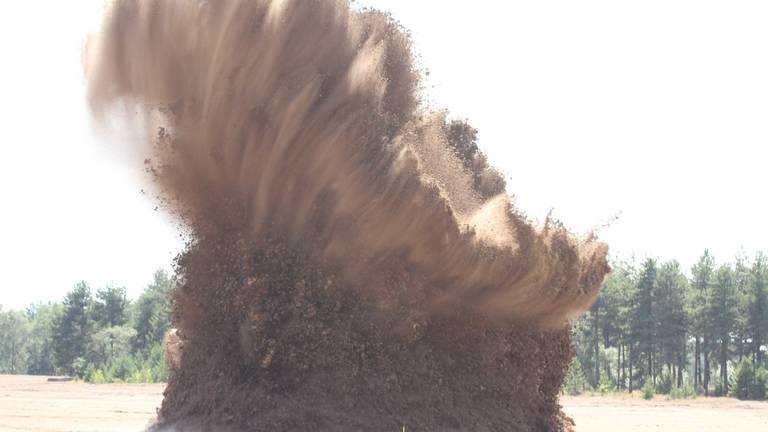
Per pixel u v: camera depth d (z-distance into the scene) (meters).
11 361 178.25
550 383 23.03
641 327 112.38
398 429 18.02
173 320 19.67
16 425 22.89
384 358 18.44
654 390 86.06
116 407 33.75
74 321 123.25
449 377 19.67
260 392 17.77
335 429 17.47
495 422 20.02
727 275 109.00
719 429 32.25
